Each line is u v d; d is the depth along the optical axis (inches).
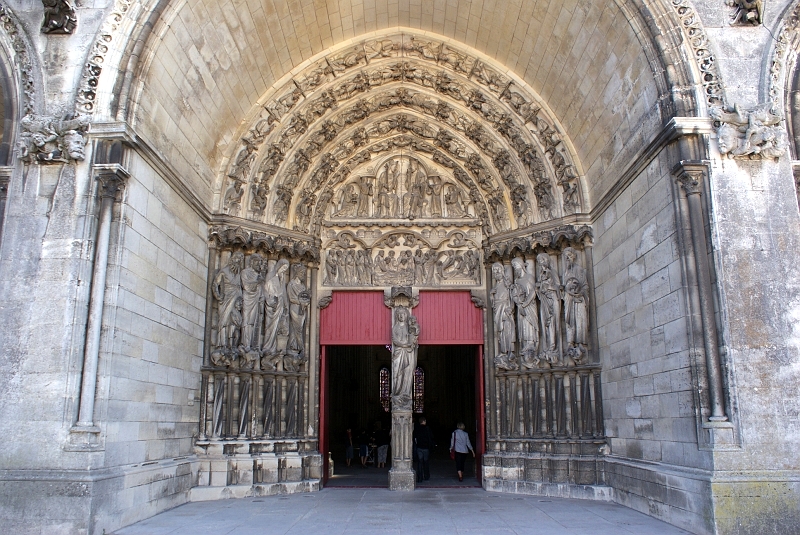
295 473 566.3
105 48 413.1
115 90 406.9
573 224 566.9
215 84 513.3
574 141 571.8
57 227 386.9
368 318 642.2
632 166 465.7
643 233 451.2
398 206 661.3
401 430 593.3
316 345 626.8
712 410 365.1
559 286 569.9
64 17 414.9
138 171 420.5
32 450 358.6
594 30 471.5
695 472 369.7
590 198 564.7
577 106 542.3
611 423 511.5
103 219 388.8
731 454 354.0
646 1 422.9
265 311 581.6
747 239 384.8
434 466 850.8
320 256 647.1
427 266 647.1
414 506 481.7
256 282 570.3
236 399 550.3
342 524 403.2
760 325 372.8
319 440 624.4
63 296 377.4
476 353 649.0
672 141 409.1
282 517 426.6
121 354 391.9
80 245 382.9
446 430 1232.2
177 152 489.1
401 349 610.9
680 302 393.4
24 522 345.1
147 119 434.0
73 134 393.7
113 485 371.6
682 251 391.5
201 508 461.1
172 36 437.4
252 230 582.2
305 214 629.3
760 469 352.8
